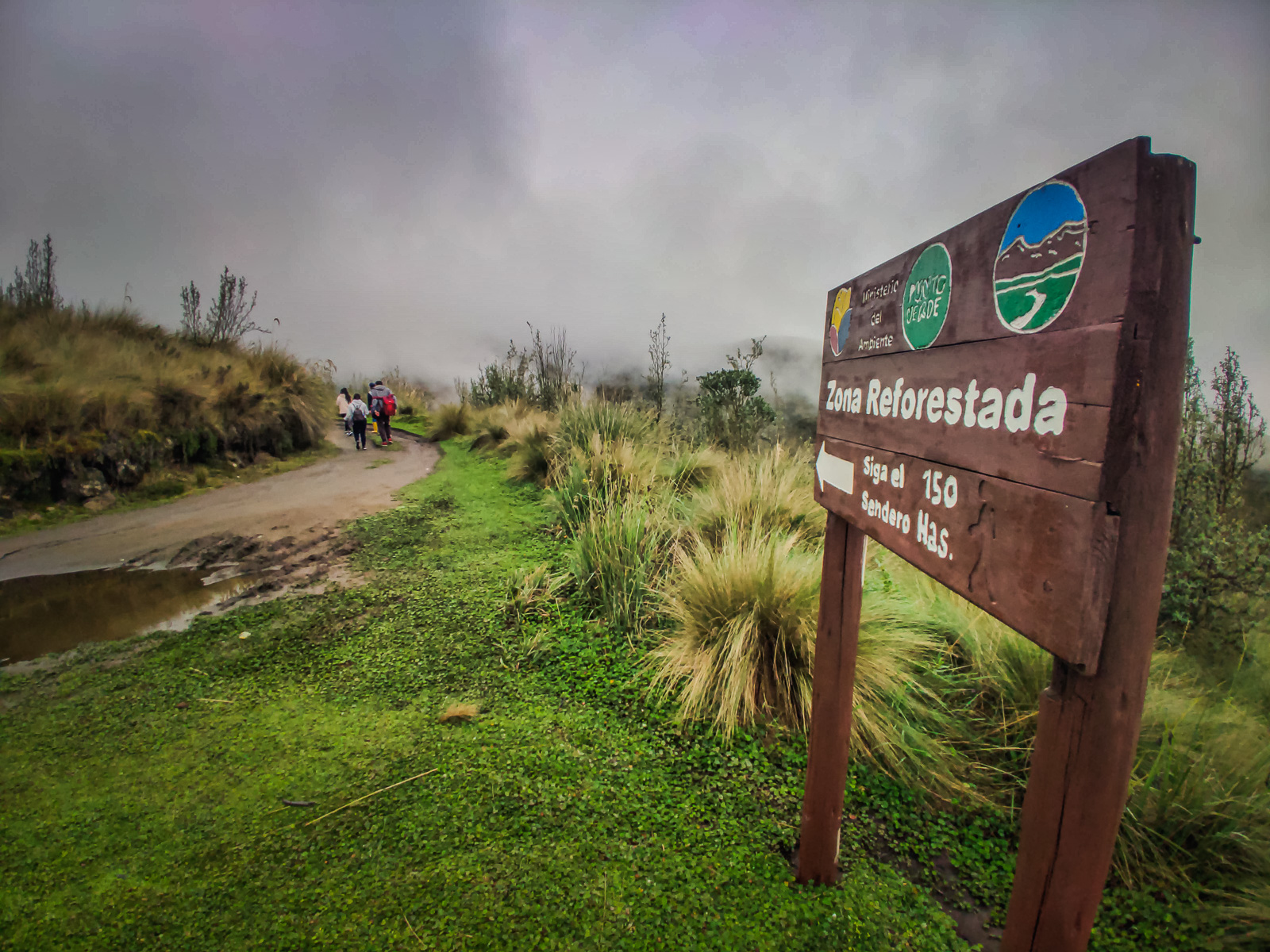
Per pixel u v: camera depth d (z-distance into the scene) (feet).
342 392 57.41
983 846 7.59
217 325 48.14
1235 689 9.79
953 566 4.17
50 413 24.80
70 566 18.30
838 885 6.89
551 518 21.89
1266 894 6.44
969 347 3.94
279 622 14.38
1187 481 12.35
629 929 6.23
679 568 14.39
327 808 8.05
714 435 28.48
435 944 6.03
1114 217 2.80
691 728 9.89
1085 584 2.96
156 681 11.64
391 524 22.57
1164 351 2.81
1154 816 7.25
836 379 6.50
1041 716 3.50
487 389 53.47
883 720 9.25
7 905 6.51
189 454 29.94
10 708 10.73
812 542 15.69
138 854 7.27
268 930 6.19
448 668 12.06
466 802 8.12
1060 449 3.12
